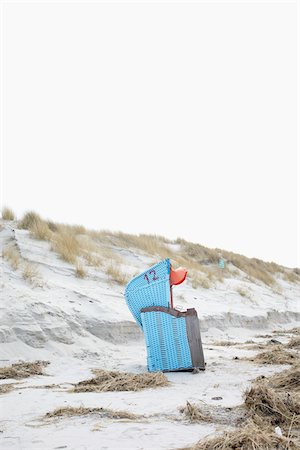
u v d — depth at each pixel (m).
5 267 12.28
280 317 19.81
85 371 7.96
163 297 8.47
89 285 13.66
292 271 36.94
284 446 3.71
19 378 7.28
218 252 29.61
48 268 13.88
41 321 9.80
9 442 3.98
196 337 8.13
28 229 17.62
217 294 19.16
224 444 3.67
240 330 15.48
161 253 22.59
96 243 20.73
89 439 4.00
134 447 3.76
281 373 7.07
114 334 10.95
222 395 5.86
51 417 4.82
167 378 7.33
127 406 5.25
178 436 4.05
